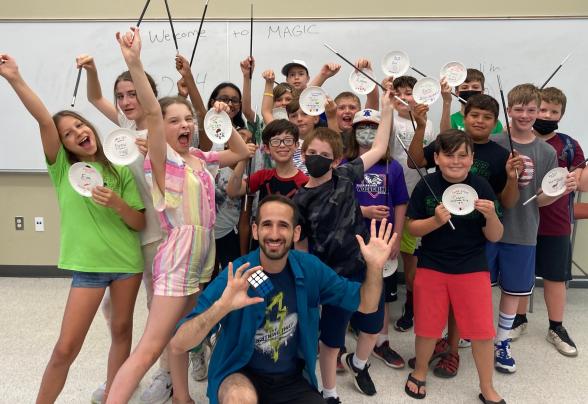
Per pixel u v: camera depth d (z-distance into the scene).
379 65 2.96
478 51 2.90
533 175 2.04
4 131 3.09
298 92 2.54
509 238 2.07
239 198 2.20
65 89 3.04
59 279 3.24
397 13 2.90
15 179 3.18
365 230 1.71
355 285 1.45
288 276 1.44
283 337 1.44
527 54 2.88
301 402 1.39
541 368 2.16
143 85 1.40
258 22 2.94
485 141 2.00
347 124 2.45
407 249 2.47
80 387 1.98
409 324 2.55
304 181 1.92
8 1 2.92
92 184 1.55
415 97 2.17
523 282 2.07
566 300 2.94
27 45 2.98
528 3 2.84
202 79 3.02
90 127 1.63
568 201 2.27
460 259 1.84
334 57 2.96
